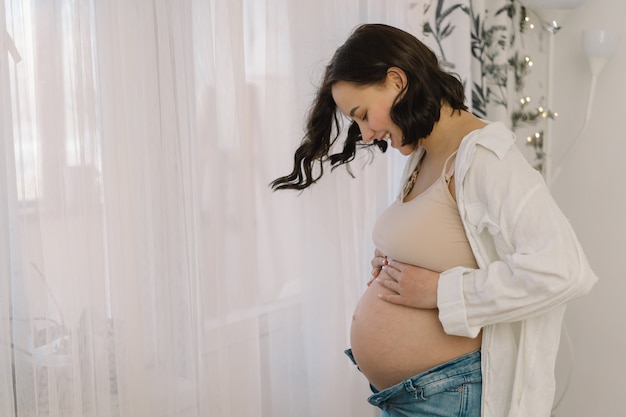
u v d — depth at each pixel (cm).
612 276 215
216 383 155
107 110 134
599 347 221
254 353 162
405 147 137
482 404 128
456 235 129
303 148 152
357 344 141
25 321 127
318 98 146
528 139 226
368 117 131
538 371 123
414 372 132
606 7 209
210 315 153
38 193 127
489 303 118
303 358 175
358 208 183
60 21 128
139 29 138
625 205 210
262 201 166
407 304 132
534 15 221
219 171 153
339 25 172
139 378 143
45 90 127
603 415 221
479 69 208
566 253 112
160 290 146
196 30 148
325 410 174
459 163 124
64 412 133
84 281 134
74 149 131
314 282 172
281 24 163
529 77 225
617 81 208
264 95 163
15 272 126
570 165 222
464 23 194
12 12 122
